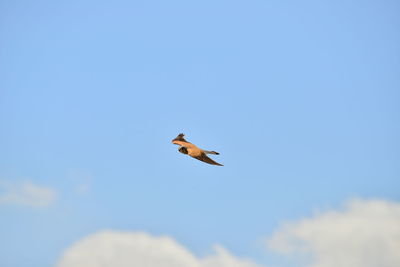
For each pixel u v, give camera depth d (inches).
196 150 860.6
